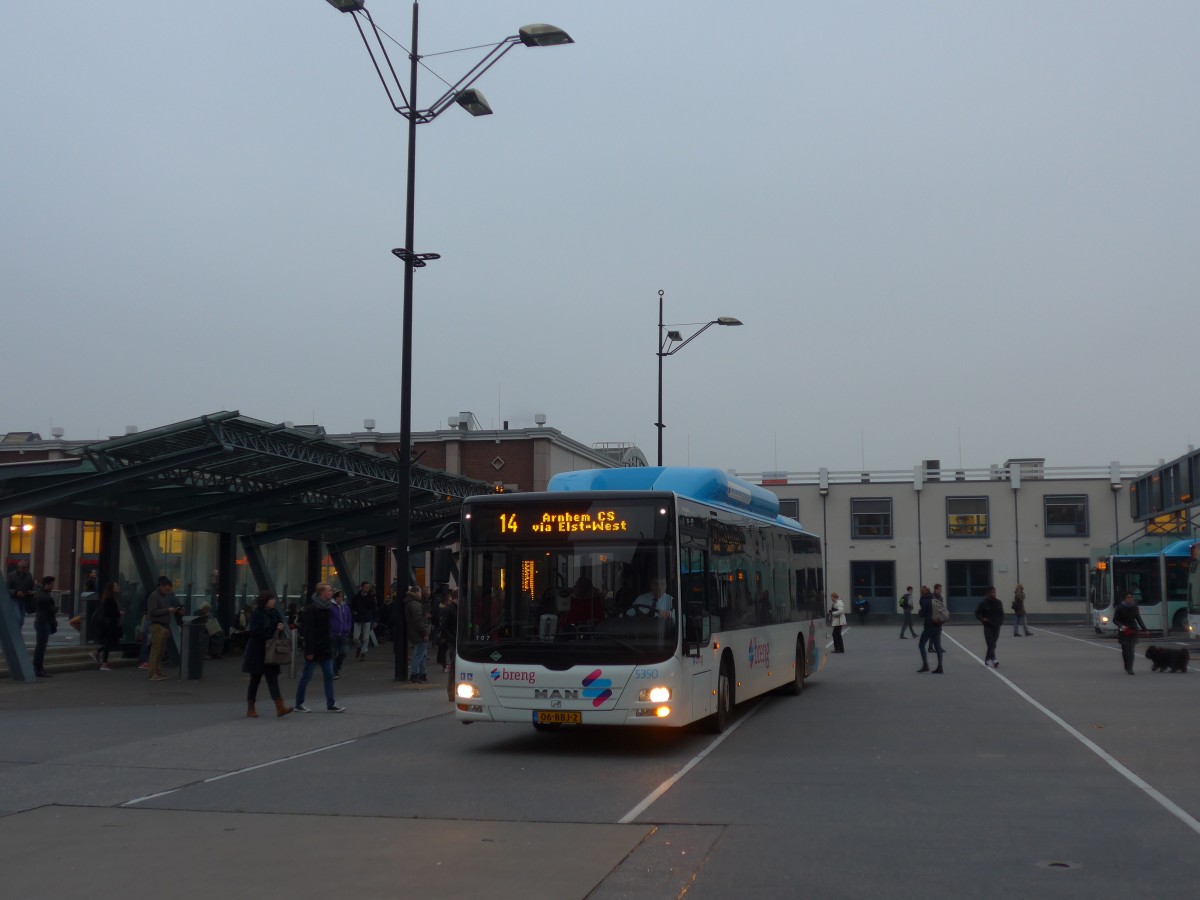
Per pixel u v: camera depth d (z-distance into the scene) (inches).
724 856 318.7
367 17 810.8
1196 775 454.9
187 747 552.1
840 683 930.7
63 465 839.1
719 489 642.2
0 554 1939.0
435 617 1026.1
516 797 416.2
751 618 684.1
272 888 289.1
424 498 1240.8
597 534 526.9
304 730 616.7
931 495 2623.0
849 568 2637.8
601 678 510.3
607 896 278.8
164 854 327.9
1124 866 305.3
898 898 274.7
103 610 992.2
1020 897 275.1
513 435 1963.6
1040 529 2578.7
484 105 860.6
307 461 941.8
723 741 570.6
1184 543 1792.6
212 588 1189.1
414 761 509.4
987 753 518.3
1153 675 992.2
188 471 943.7
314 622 704.4
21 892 287.6
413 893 282.8
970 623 2406.5
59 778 464.4
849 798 407.8
